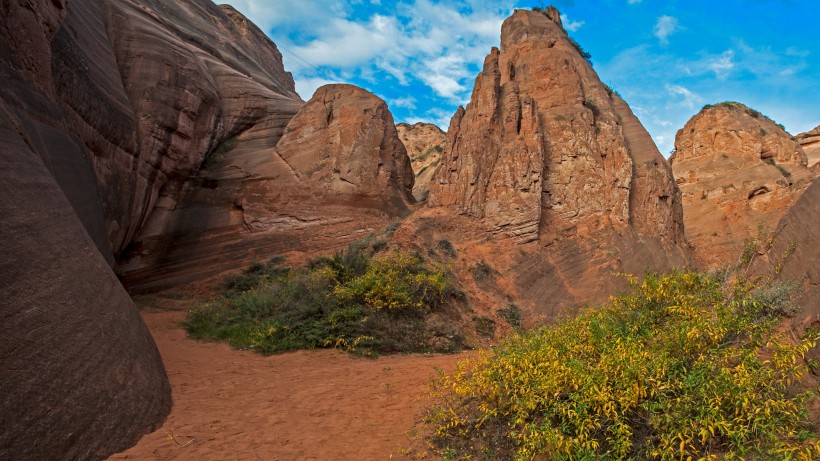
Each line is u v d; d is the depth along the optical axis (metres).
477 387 6.14
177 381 8.51
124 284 21.16
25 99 11.72
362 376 9.74
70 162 13.45
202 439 5.83
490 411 5.64
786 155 38.38
